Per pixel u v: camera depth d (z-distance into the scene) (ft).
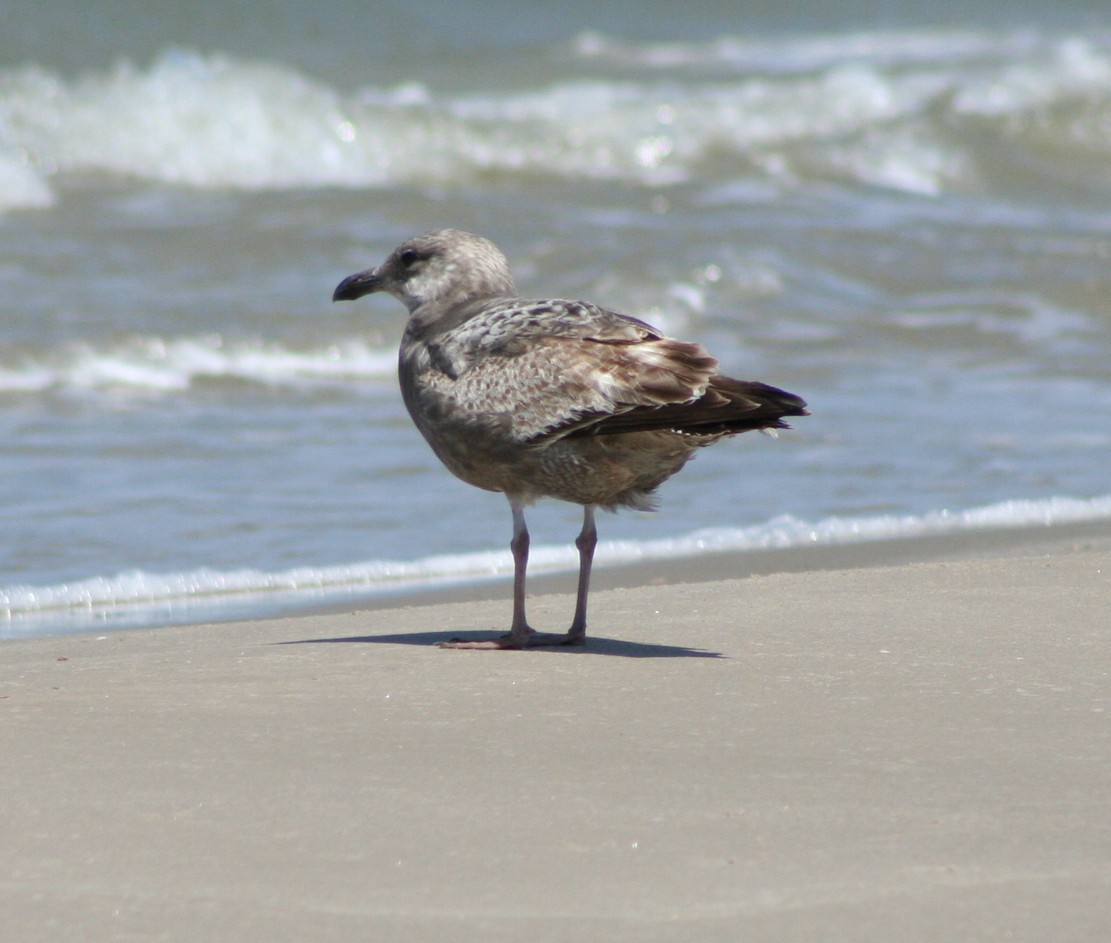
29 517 46.11
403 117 100.94
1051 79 119.65
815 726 24.61
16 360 63.26
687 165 102.94
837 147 106.93
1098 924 16.99
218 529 45.78
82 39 120.78
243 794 21.24
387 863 18.79
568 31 157.17
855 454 55.26
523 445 30.07
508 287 33.78
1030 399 63.26
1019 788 21.49
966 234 91.40
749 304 76.89
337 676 28.25
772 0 176.35
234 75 99.25
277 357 66.85
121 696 26.71
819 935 16.70
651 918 17.15
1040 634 31.50
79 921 17.21
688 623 33.35
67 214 85.56
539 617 35.37
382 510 48.52
